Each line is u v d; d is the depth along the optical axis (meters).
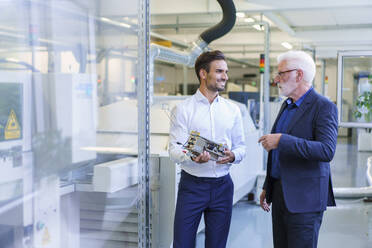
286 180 2.16
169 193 3.03
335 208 5.30
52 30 2.07
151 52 3.60
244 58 10.99
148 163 2.42
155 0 6.13
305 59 2.19
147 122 2.42
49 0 2.04
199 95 2.42
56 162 2.01
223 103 2.48
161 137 3.55
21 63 1.84
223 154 2.34
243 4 6.02
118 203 2.40
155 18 7.46
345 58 7.23
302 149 2.04
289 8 5.88
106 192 2.35
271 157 2.36
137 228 2.44
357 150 11.36
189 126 2.40
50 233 2.01
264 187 2.48
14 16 1.80
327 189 2.19
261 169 5.73
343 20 8.85
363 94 7.19
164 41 8.55
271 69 11.28
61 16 2.15
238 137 2.52
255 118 6.16
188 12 5.96
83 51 2.36
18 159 1.80
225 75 2.39
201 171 2.36
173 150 2.36
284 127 2.26
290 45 9.88
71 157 2.12
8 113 1.74
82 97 2.19
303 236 2.12
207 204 2.40
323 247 3.85
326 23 9.26
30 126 1.87
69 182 2.18
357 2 5.68
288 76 2.20
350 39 9.56
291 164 2.15
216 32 4.68
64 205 2.16
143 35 2.38
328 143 2.04
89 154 2.27
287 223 2.19
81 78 2.17
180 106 2.42
